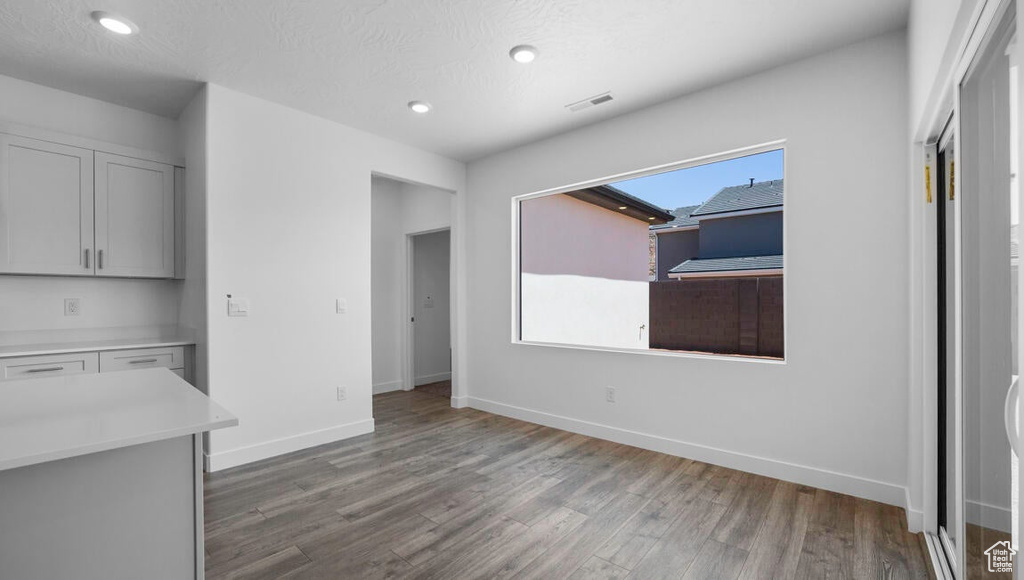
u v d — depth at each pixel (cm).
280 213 319
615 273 355
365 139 371
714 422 295
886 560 187
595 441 345
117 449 110
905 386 230
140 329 318
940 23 136
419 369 573
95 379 163
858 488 243
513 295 418
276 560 188
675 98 310
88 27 224
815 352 256
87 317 298
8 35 230
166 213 309
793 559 189
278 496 249
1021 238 78
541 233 406
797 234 262
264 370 309
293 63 263
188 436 120
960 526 149
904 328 230
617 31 232
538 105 322
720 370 293
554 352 385
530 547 199
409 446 335
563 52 253
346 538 206
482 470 287
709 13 217
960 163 141
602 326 363
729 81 286
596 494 251
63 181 270
